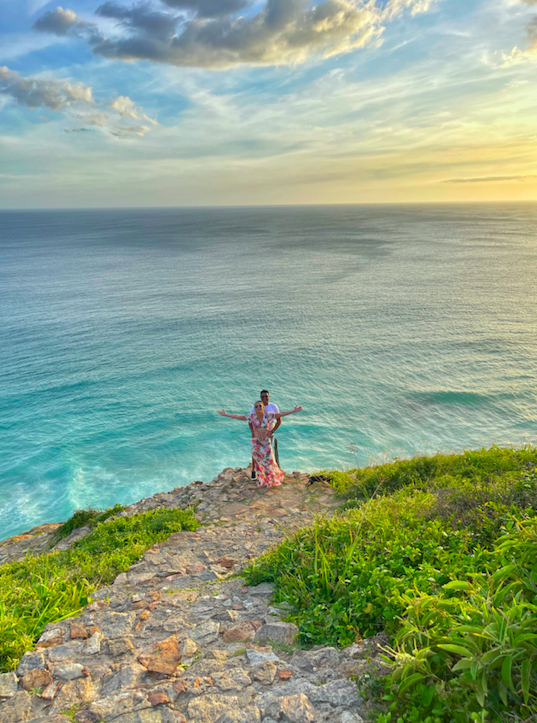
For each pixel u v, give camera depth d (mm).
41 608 4328
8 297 92562
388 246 180125
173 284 107062
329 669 2926
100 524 8062
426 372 50469
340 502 8375
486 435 36750
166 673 3078
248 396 45500
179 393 46250
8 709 2816
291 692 2707
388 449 34688
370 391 45812
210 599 4328
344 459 33469
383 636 3145
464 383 47125
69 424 39688
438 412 41031
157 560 5895
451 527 4641
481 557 3686
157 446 36000
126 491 29922
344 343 61062
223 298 91188
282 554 4832
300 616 3701
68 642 3604
